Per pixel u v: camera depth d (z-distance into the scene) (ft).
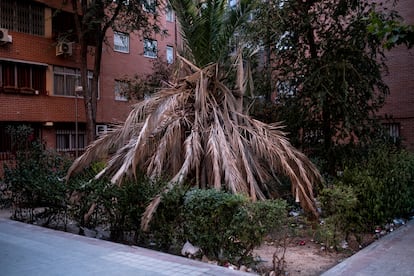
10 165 36.01
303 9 34.01
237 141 25.48
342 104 31.83
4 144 55.88
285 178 27.27
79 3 62.85
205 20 28.99
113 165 25.59
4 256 18.11
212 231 18.01
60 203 25.53
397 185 25.84
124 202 21.57
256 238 17.17
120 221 22.16
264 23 33.47
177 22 30.35
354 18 33.30
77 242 20.72
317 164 30.99
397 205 25.84
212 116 27.09
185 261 17.24
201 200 18.16
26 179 27.40
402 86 50.62
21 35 57.57
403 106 50.60
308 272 17.56
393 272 16.30
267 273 17.13
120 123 31.24
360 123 32.24
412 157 30.42
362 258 18.35
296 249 21.08
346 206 20.83
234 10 30.01
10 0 56.80
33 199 27.37
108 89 70.49
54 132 63.26
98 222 23.58
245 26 31.91
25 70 58.59
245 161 24.56
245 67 32.27
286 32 34.78
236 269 17.06
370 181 23.53
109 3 55.31
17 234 22.63
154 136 25.81
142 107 27.81
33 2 59.26
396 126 51.26
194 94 28.48
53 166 32.12
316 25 34.35
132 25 57.72
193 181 24.18
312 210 23.06
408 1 47.98
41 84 60.59
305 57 34.60
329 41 33.12
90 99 57.52
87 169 28.76
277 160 25.59
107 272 15.80
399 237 22.39
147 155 25.46
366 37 31.24
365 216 23.07
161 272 15.78
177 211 19.45
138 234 21.65
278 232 17.90
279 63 36.17
